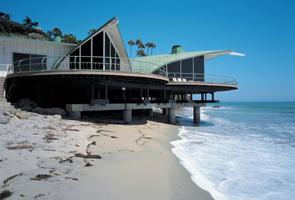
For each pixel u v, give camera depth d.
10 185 7.70
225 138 23.14
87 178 9.11
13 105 22.14
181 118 47.62
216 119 48.72
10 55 27.22
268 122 42.16
